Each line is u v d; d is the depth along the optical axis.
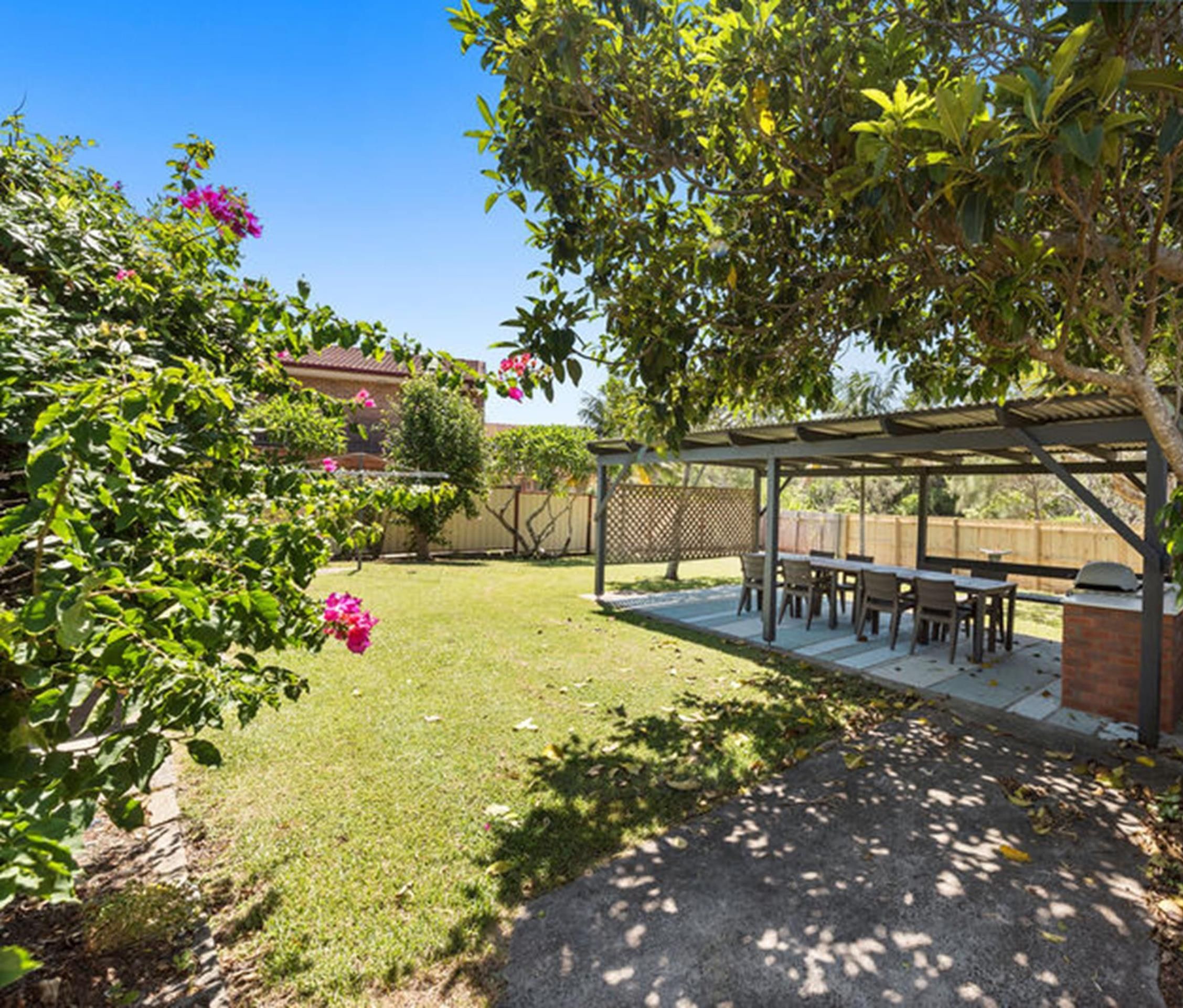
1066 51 1.86
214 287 2.69
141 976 2.03
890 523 14.00
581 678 5.48
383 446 15.09
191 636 1.42
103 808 1.43
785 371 4.61
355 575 11.35
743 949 2.28
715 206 3.82
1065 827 3.17
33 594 1.51
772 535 7.11
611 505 10.82
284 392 3.14
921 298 4.64
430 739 4.01
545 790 3.41
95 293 2.40
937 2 3.27
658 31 3.19
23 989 1.92
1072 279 2.78
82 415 1.19
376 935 2.29
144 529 1.99
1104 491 14.41
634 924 2.40
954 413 5.30
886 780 3.69
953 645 6.38
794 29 2.93
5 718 1.29
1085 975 2.17
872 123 2.33
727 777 3.65
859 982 2.13
